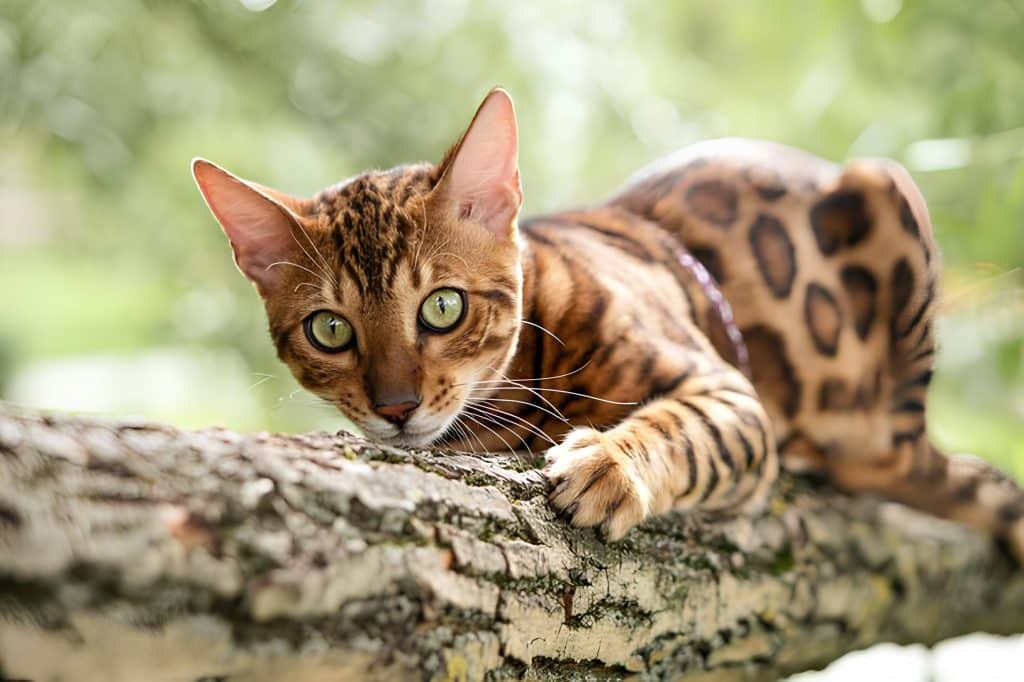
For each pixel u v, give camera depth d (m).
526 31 6.04
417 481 2.07
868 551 3.29
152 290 8.39
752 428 2.80
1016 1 5.30
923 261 3.49
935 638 3.45
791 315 3.43
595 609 2.36
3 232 10.08
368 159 6.43
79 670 1.66
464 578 2.05
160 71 6.33
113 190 6.38
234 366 6.87
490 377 2.84
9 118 6.18
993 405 6.12
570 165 6.22
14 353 9.81
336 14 6.35
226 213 2.89
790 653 3.08
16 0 6.00
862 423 3.52
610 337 2.85
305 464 1.92
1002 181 4.75
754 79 6.30
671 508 2.66
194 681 1.77
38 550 1.58
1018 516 3.60
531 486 2.33
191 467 1.77
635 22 6.46
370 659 1.91
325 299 2.76
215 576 1.72
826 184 3.54
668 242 3.41
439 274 2.73
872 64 5.72
